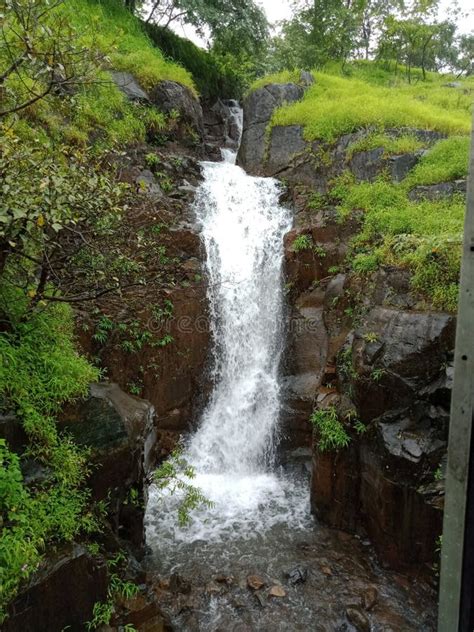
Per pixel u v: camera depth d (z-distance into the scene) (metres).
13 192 3.29
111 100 8.96
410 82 17.28
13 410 3.77
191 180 9.46
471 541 2.38
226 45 14.62
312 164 9.89
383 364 5.50
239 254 8.61
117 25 11.47
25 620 3.07
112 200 4.38
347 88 12.52
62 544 3.51
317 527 6.03
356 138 9.52
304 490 6.86
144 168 8.88
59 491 3.74
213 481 7.12
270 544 5.68
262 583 5.00
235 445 7.69
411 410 5.32
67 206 3.79
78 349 6.11
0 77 4.11
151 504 6.38
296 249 8.16
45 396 4.01
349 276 7.36
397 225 7.25
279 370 8.05
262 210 9.47
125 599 4.08
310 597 4.86
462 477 2.38
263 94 11.81
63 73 4.28
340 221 8.21
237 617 4.59
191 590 4.88
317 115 10.43
